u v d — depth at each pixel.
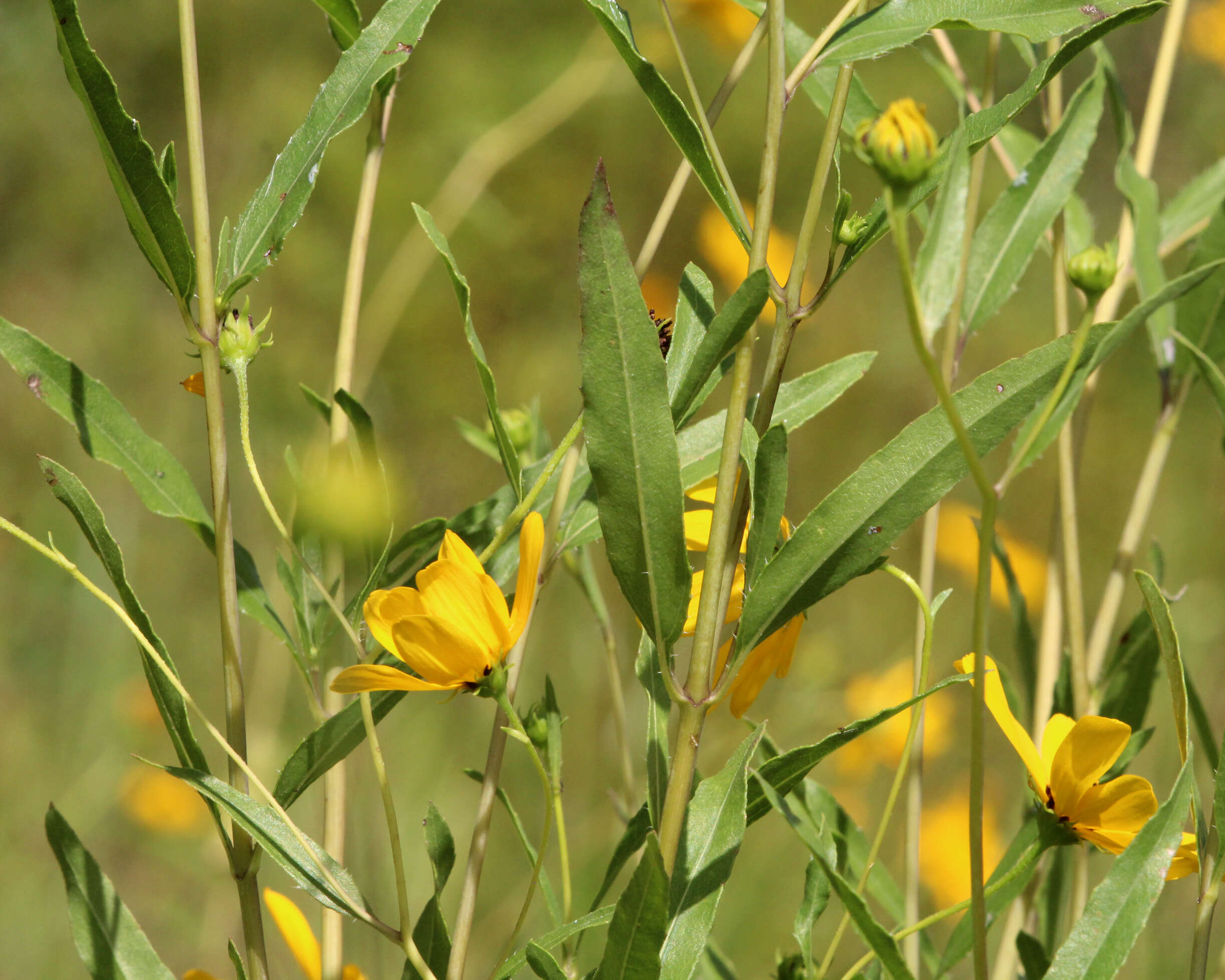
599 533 1.17
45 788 2.60
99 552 1.12
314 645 1.17
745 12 2.17
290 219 1.13
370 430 1.16
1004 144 1.29
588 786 2.28
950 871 1.93
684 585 1.09
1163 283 1.26
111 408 1.15
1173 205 1.29
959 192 1.15
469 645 1.10
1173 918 1.79
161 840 2.45
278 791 1.12
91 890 1.14
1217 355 1.25
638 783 2.04
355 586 1.17
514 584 1.17
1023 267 1.23
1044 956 1.19
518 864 2.24
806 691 2.31
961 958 1.19
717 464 1.16
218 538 1.13
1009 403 1.10
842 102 1.10
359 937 1.23
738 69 1.15
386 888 1.25
